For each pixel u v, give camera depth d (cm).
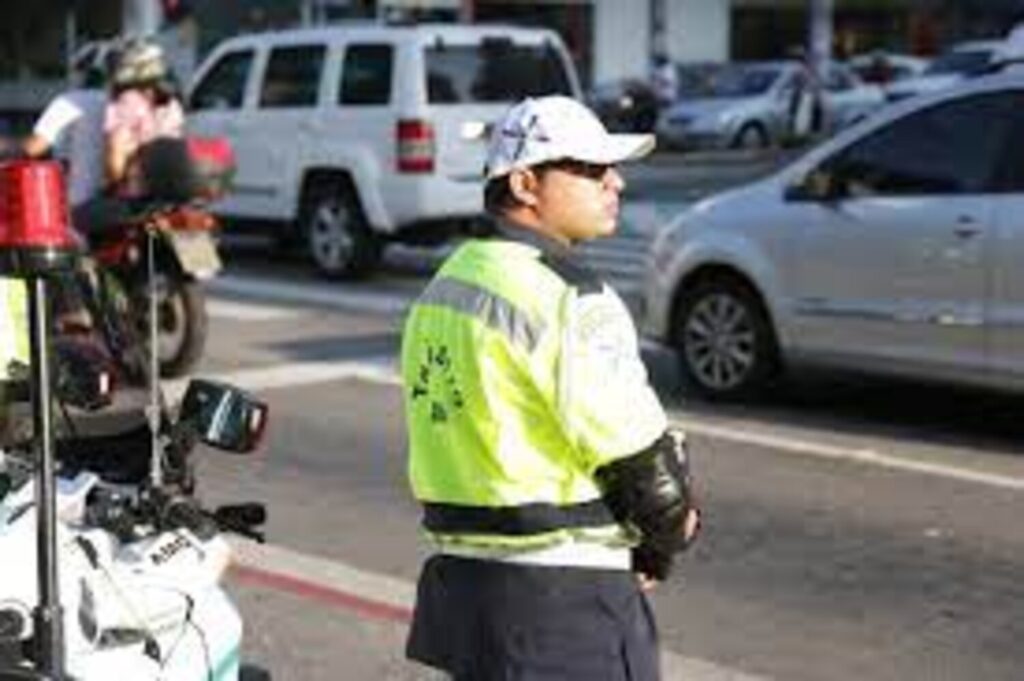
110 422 746
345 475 1398
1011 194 1459
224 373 1827
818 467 1425
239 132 2714
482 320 592
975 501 1318
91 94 1803
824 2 7094
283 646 1012
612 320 584
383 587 1119
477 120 2539
